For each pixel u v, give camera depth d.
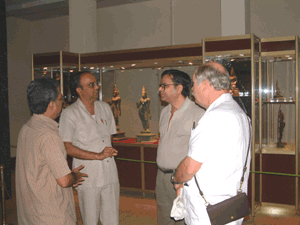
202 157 1.41
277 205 3.91
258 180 3.88
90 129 2.35
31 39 6.99
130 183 4.62
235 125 1.41
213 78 1.48
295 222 3.50
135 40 5.51
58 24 6.66
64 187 1.58
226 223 1.45
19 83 6.76
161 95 2.33
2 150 4.20
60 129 2.29
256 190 3.79
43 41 6.86
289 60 4.14
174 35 5.08
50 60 4.61
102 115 2.49
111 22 5.69
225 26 4.08
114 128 2.66
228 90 1.54
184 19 5.01
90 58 4.86
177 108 2.34
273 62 4.38
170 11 5.20
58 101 1.67
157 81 4.76
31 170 1.54
